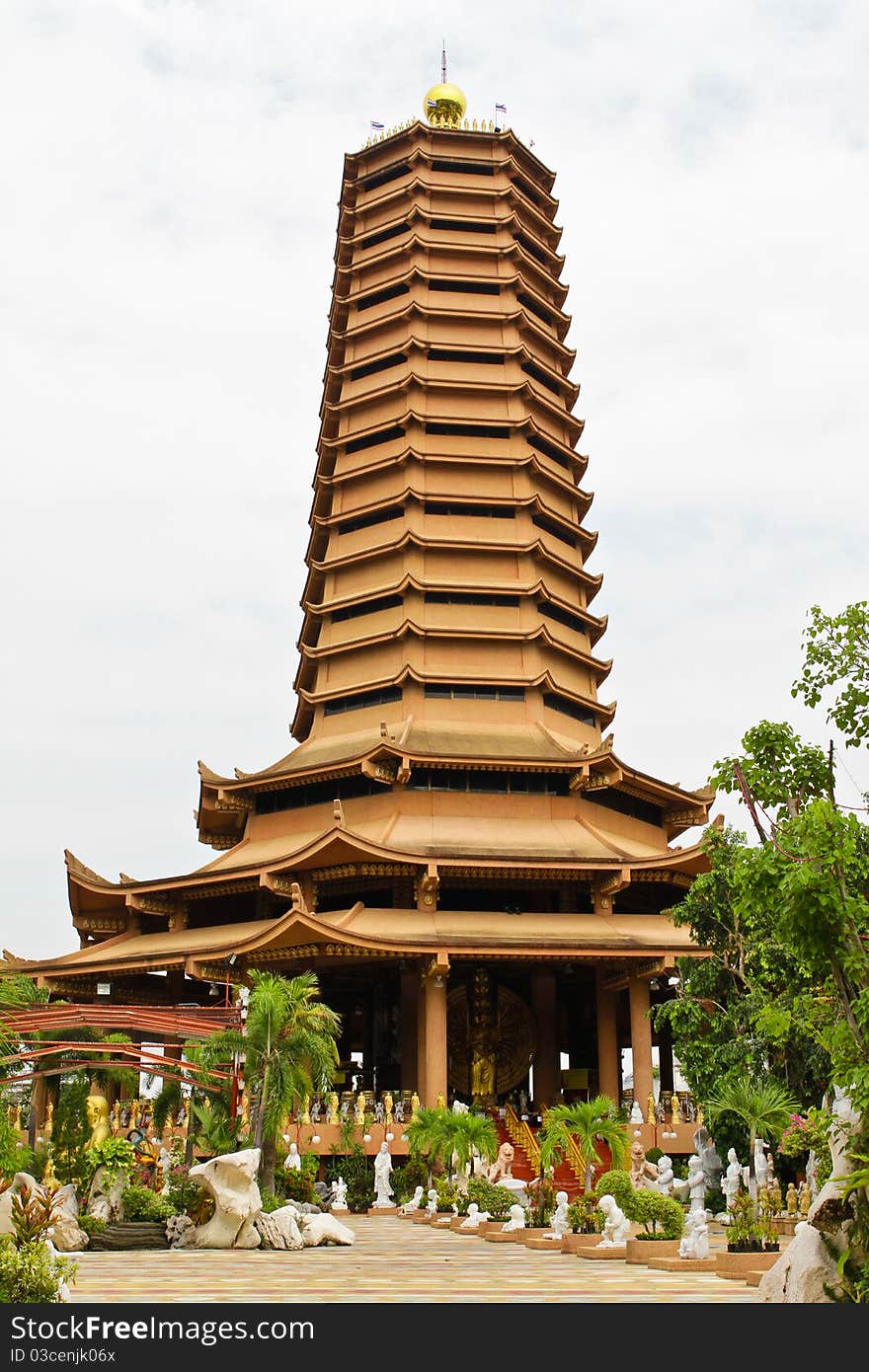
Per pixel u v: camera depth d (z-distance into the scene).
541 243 72.12
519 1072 57.50
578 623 66.25
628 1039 63.69
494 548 62.03
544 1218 32.72
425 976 49.59
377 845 50.62
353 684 61.44
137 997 59.72
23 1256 17.56
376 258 69.44
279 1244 29.80
